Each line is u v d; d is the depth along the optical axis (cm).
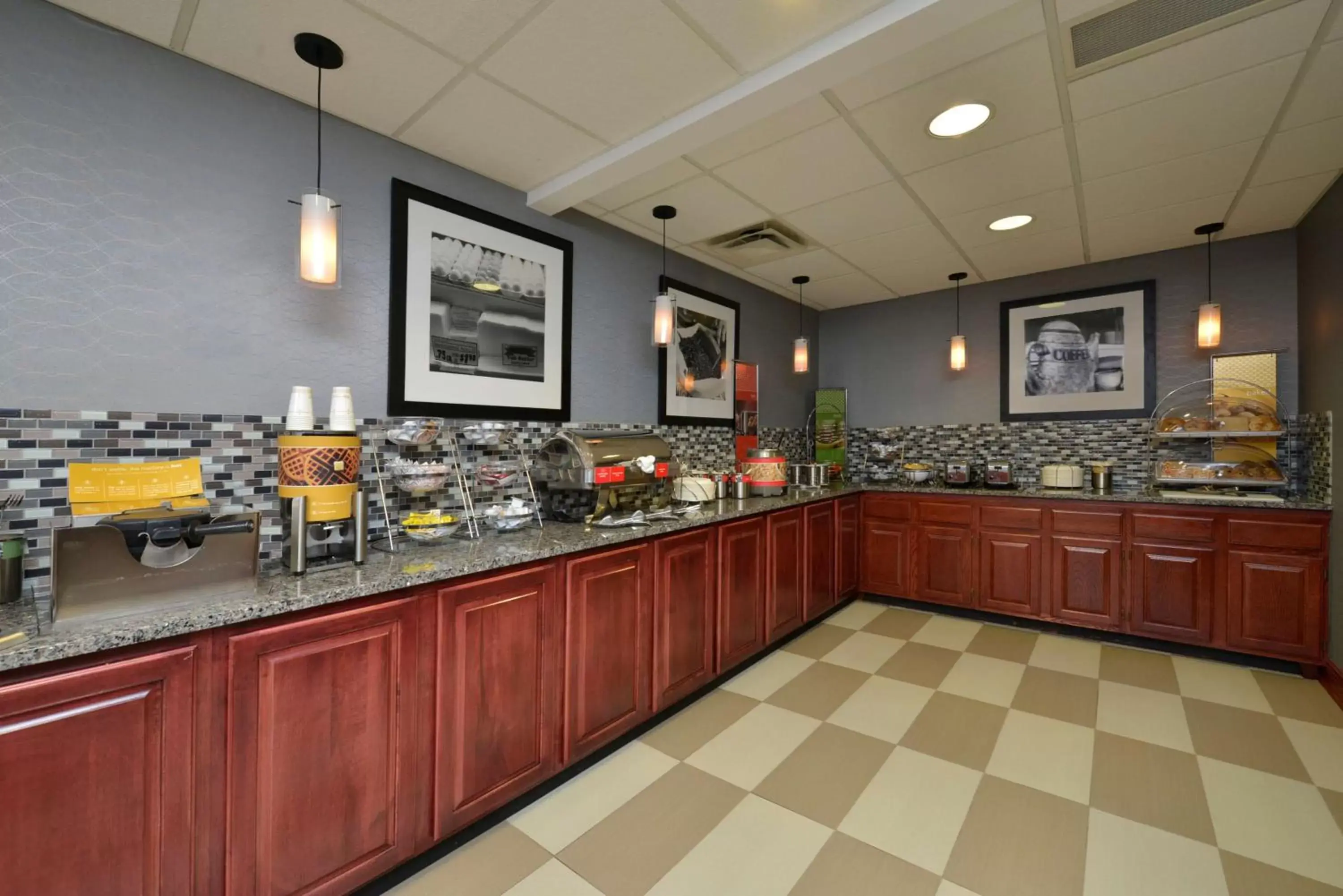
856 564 425
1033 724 246
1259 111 215
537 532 230
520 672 188
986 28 171
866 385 503
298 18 161
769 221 317
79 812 112
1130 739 234
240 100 188
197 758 126
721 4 161
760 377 450
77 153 158
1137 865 165
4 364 148
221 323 182
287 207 197
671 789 202
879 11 164
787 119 219
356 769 149
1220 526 314
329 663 145
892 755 223
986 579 382
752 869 165
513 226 267
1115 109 214
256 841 133
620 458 263
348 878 147
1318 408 304
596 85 196
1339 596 273
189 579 133
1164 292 375
